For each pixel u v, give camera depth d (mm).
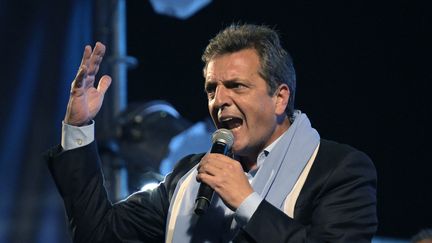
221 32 6750
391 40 17766
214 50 6676
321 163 6480
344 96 18109
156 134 12305
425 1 17359
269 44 6637
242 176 6121
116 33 13258
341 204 6219
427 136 17594
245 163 6938
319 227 6121
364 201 6289
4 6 16875
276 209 6031
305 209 6281
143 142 12234
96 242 6793
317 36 18109
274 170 6500
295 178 6430
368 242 6227
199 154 7305
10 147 16641
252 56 6543
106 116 12836
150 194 7168
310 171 6453
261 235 5902
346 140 18094
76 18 16906
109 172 12250
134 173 12258
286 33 18188
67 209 6785
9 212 16453
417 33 17547
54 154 6770
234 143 6562
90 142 6793
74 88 6691
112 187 12242
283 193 6367
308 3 18000
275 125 6691
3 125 16688
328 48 18125
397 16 17625
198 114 18500
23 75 16859
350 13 17875
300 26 18125
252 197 6027
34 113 16828
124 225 6957
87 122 6785
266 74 6535
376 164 17906
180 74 18500
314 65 18203
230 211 6531
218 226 6516
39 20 16922
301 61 18250
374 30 17828
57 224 16562
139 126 12227
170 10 14297
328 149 6609
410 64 17688
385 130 17875
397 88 17812
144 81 18484
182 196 6816
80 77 6656
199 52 18375
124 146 12234
